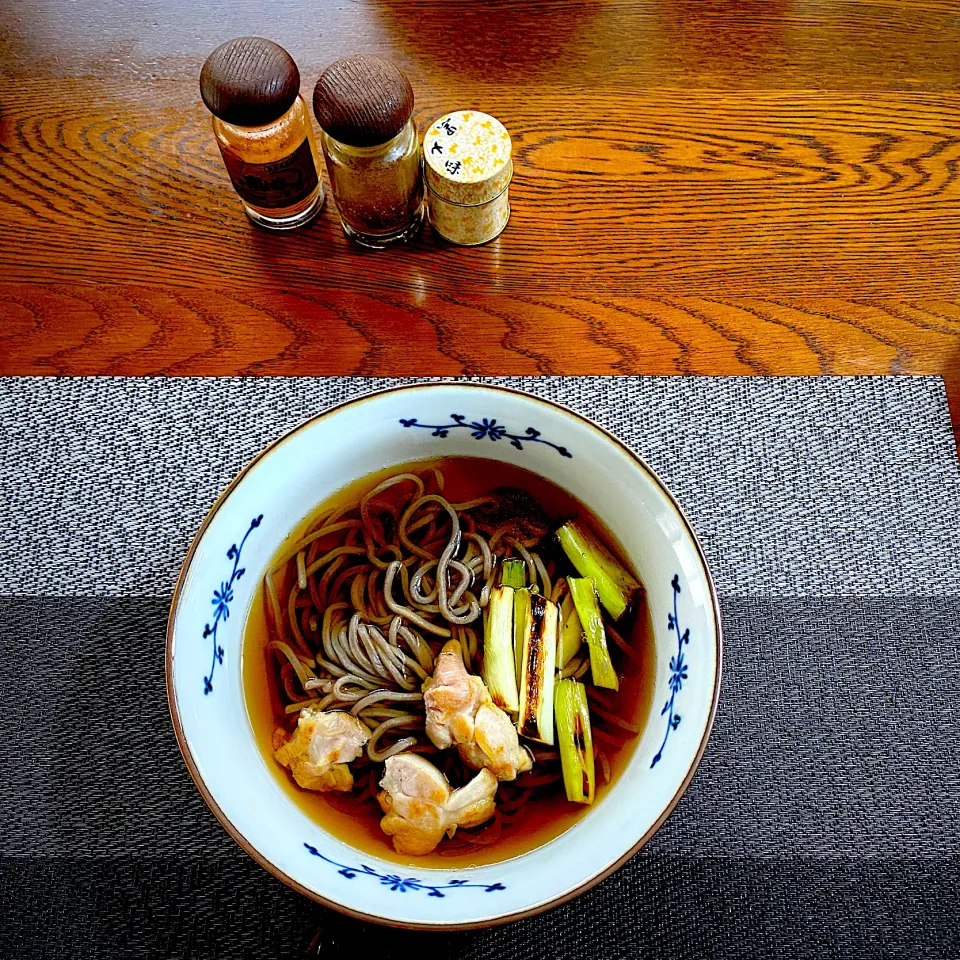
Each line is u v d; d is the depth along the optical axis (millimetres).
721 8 583
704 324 530
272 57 469
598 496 431
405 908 370
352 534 463
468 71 570
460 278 538
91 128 558
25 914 454
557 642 441
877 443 513
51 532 500
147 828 463
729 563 497
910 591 494
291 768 422
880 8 583
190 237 542
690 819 466
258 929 455
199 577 397
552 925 457
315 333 528
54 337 526
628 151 556
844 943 454
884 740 475
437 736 424
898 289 536
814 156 556
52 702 477
